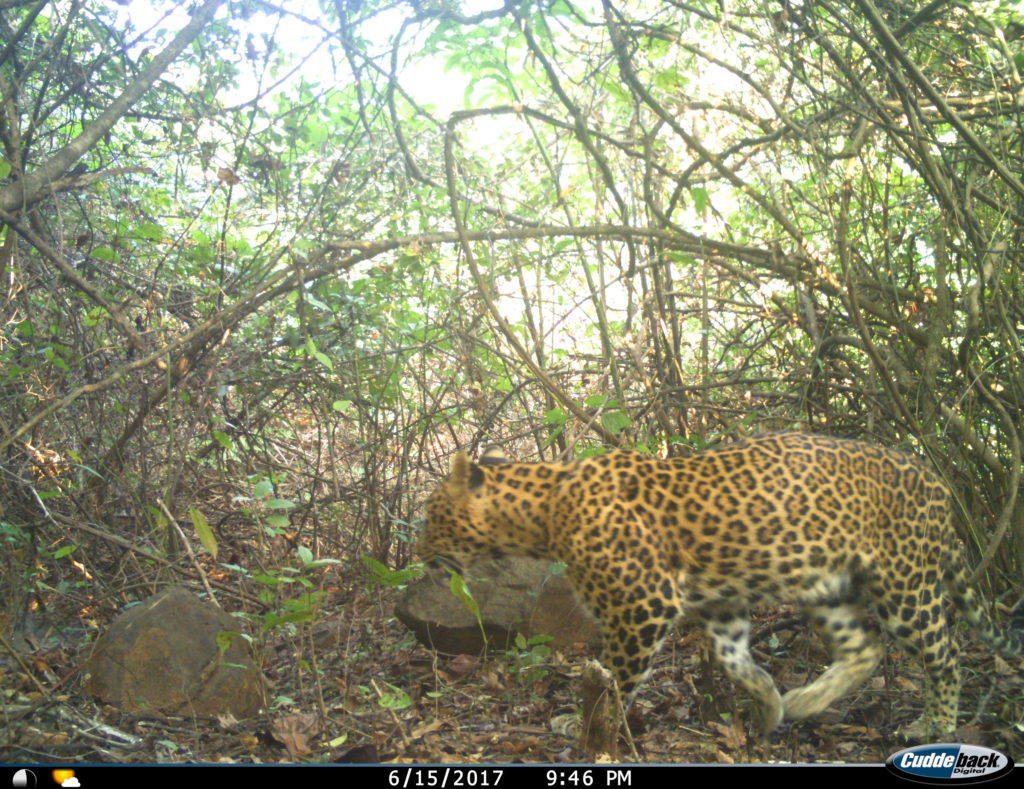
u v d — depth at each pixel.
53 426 3.04
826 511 2.18
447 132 2.82
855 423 3.10
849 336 2.93
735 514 2.16
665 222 2.81
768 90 2.93
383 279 3.19
